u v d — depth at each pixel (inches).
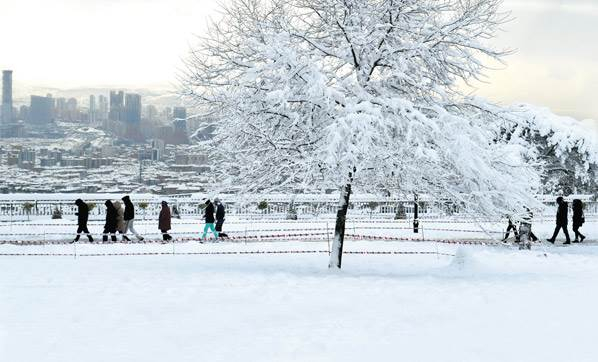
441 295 594.6
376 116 703.7
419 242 1146.0
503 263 885.2
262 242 1122.7
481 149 724.7
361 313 509.0
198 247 1034.7
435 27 762.8
